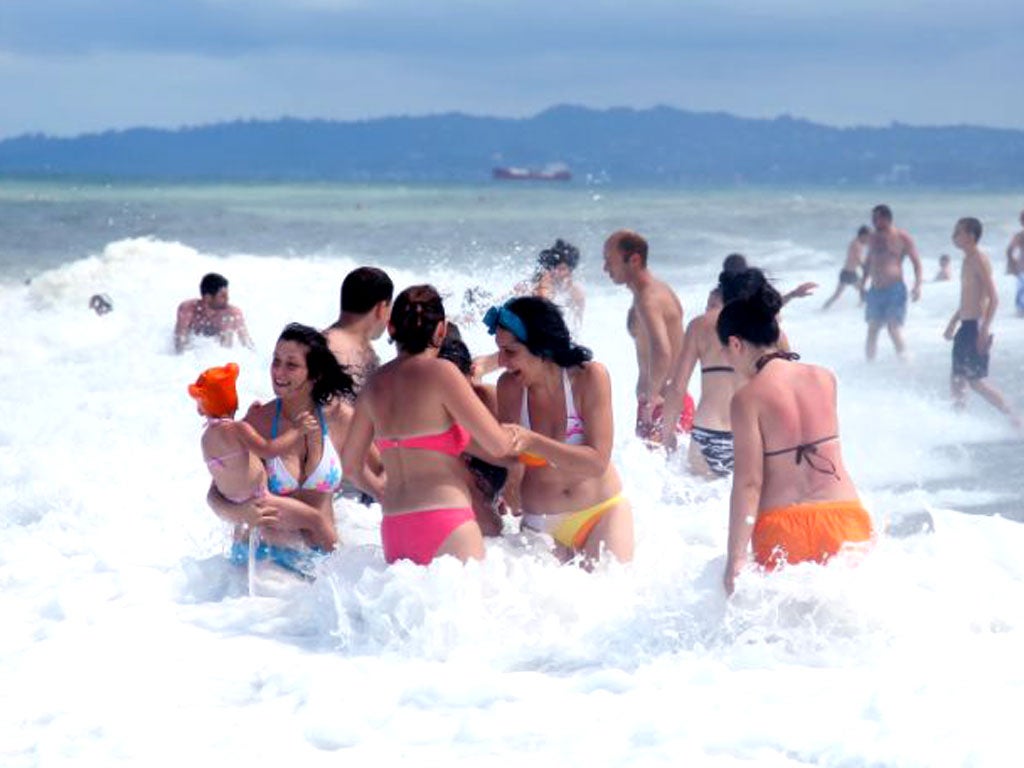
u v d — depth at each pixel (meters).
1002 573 27.92
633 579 26.39
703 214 175.25
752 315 24.11
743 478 23.41
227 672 23.19
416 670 22.98
